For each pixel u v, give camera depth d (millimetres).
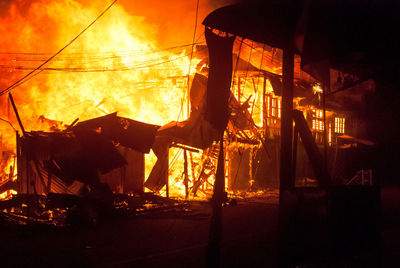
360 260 5820
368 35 5711
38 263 6859
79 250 7941
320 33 5598
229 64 5887
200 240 8977
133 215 13086
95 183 13633
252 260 6645
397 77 6676
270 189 26125
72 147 14102
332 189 5664
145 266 6496
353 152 24531
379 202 6270
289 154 5789
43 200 12742
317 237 5582
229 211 15008
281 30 5879
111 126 15062
